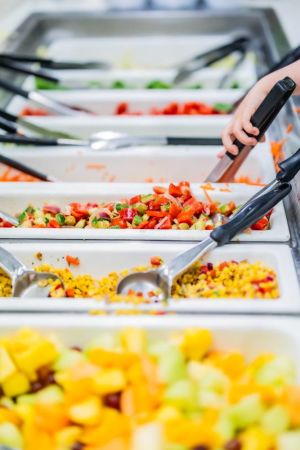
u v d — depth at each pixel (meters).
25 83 2.13
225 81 2.22
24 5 2.76
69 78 2.26
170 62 2.54
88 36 2.53
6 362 0.91
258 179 1.55
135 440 0.78
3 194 1.44
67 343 1.01
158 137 1.70
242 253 1.19
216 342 0.99
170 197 1.36
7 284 1.19
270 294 1.10
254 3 2.67
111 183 1.47
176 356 0.90
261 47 2.34
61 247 1.24
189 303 1.05
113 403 0.87
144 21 2.51
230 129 1.36
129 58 2.54
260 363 0.93
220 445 0.80
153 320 1.00
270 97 1.24
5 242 1.26
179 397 0.84
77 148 1.68
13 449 0.85
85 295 1.17
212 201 1.40
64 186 1.46
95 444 0.83
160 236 1.26
